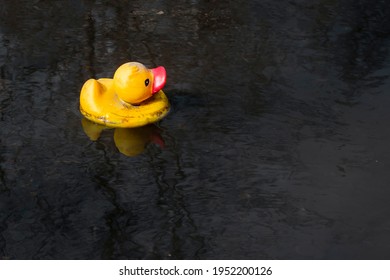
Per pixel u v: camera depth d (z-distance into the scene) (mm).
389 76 11023
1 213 7898
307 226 7762
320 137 9359
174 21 12781
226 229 7730
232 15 13086
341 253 7383
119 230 7680
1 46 11719
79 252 7359
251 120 9742
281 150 9086
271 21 12859
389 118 9828
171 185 8422
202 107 10031
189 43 11961
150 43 11953
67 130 9430
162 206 8070
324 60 11484
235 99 10273
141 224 7781
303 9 13414
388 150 9086
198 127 9547
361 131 9516
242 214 7945
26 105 10008
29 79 10711
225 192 8312
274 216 7914
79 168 8695
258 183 8461
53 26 12500
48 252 7355
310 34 12383
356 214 7945
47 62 11250
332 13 13258
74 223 7777
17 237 7555
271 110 9992
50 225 7738
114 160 8867
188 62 11312
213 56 11523
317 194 8273
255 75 10969
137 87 9250
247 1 13711
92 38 12094
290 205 8094
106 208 8016
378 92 10547
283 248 7453
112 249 7406
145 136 9352
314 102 10227
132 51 11664
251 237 7605
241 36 12250
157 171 8680
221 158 8922
